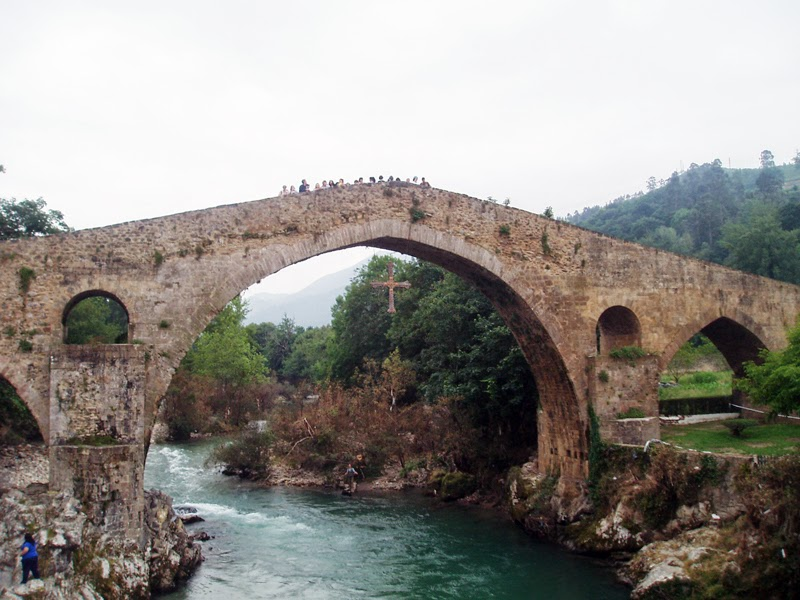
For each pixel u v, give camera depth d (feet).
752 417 134.62
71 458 77.71
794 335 93.15
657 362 109.09
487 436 140.36
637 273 114.01
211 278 89.10
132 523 78.33
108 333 185.47
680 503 90.07
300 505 133.18
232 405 234.38
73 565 71.36
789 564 67.00
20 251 82.28
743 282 122.72
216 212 90.27
